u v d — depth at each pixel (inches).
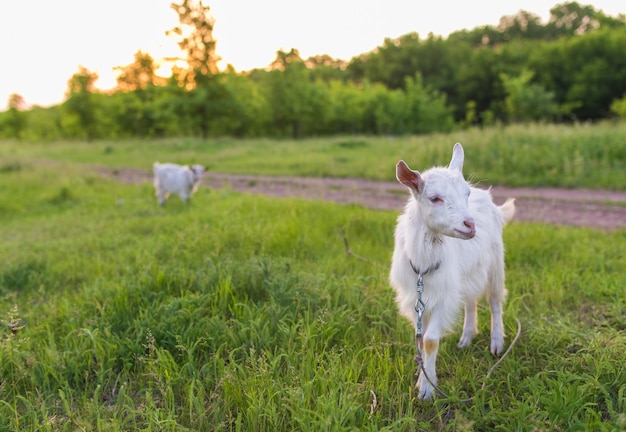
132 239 283.0
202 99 1213.1
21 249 272.4
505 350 151.0
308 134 1561.3
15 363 138.9
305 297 168.6
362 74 2613.2
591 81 1524.4
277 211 323.6
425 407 124.9
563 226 286.5
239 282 184.2
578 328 155.5
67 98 1539.1
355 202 386.6
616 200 360.5
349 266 221.9
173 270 197.8
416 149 581.9
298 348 146.3
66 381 132.0
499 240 154.6
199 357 147.4
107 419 120.0
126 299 167.9
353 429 106.7
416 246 125.6
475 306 156.5
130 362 144.5
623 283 187.3
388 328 165.6
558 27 2856.8
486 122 1405.0
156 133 1636.3
